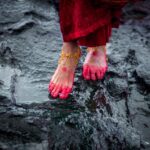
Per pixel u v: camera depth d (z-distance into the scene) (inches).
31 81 64.9
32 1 87.7
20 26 77.6
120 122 60.9
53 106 60.0
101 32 56.1
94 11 52.7
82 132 56.6
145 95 69.6
